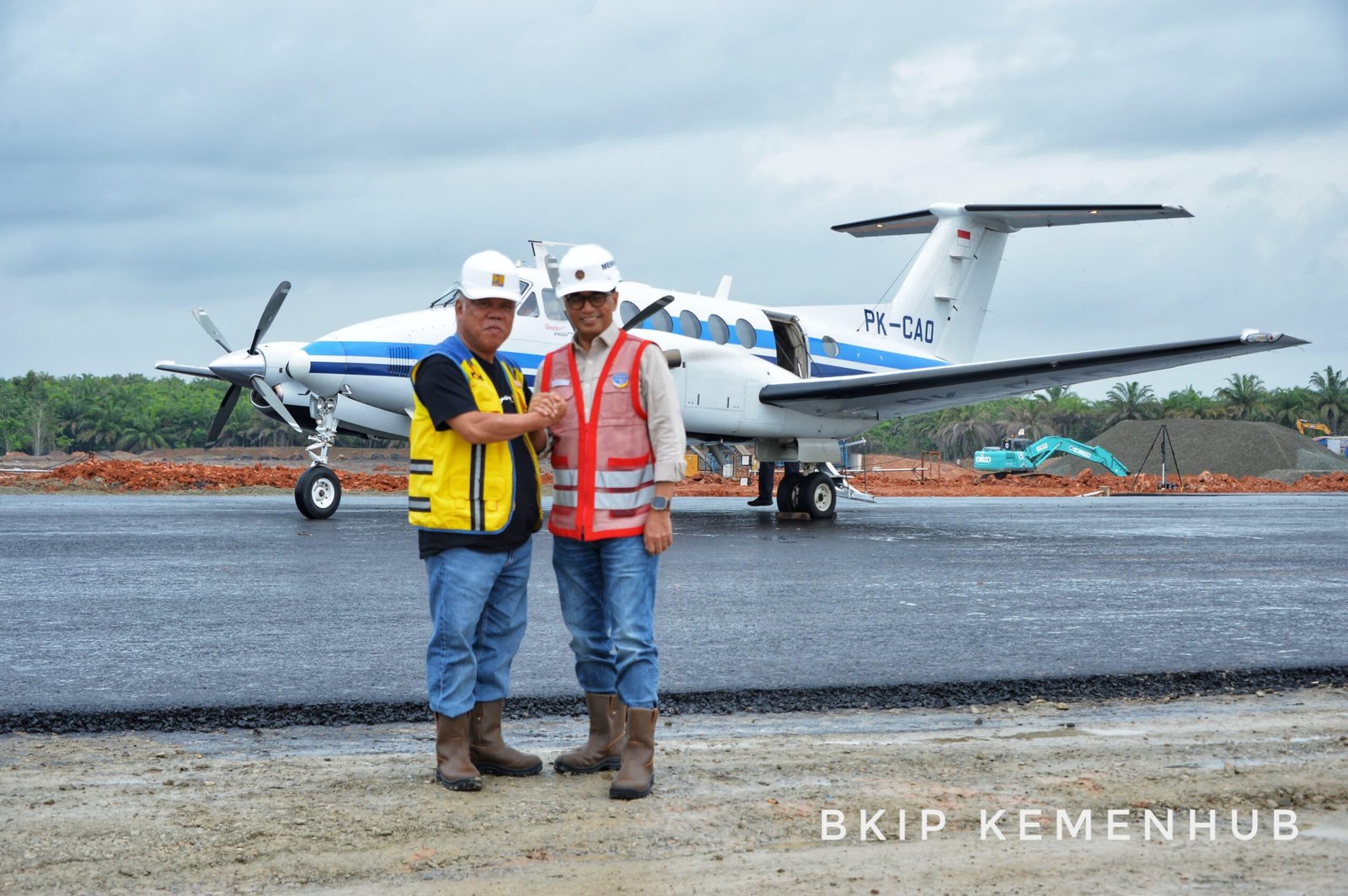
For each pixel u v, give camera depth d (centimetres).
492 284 365
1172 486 4319
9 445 9131
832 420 1705
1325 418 8700
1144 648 607
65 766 372
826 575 941
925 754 390
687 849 292
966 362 2111
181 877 271
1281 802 331
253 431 9688
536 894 261
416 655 575
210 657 569
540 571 954
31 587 829
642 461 371
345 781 356
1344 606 779
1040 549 1215
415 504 365
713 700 486
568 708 475
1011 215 1997
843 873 274
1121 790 342
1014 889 264
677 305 1605
